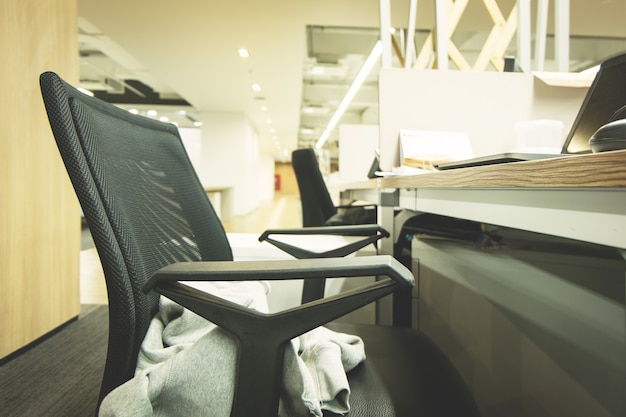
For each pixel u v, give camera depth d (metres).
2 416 1.06
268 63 5.22
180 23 3.95
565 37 1.42
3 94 1.36
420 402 0.48
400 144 1.22
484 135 1.25
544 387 1.11
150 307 0.52
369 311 1.36
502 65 1.45
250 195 10.34
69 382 1.24
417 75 1.24
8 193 1.39
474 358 1.26
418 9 3.48
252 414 0.38
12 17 1.39
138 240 0.51
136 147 0.62
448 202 0.71
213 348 0.41
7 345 1.38
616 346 1.06
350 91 4.47
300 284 1.35
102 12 3.73
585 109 0.73
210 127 8.89
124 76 6.79
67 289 1.72
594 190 0.33
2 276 1.36
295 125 10.77
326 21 3.87
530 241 1.48
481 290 1.29
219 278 0.37
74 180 0.43
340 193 3.36
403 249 1.25
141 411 0.39
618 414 0.99
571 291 1.18
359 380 0.54
